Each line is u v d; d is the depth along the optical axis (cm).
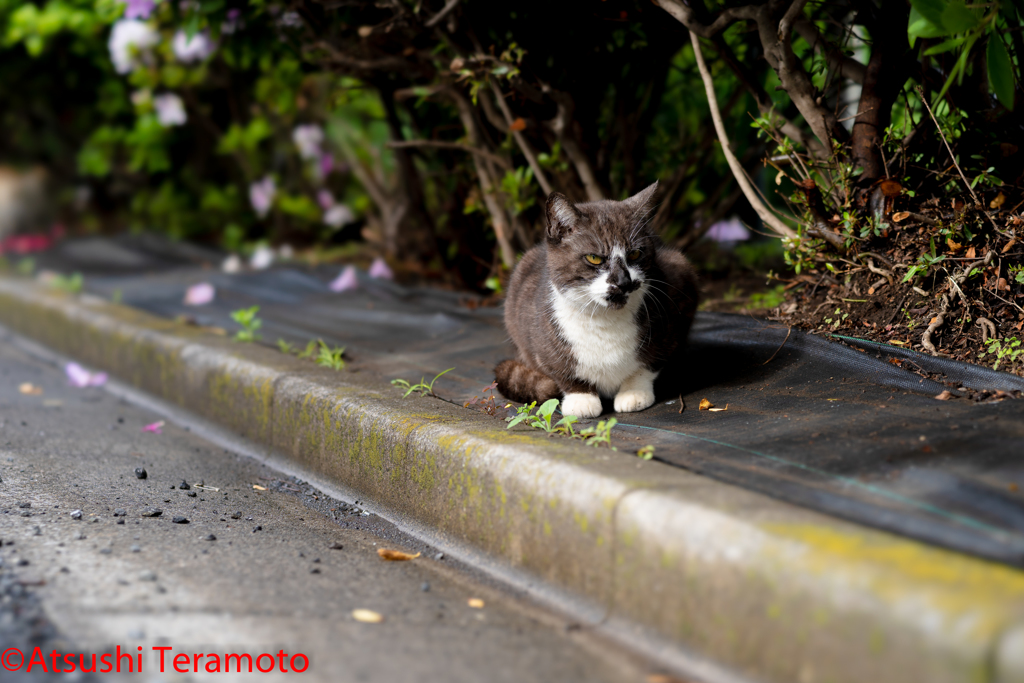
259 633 203
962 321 310
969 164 335
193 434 429
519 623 221
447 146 484
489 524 259
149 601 218
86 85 930
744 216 611
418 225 636
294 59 583
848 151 357
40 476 330
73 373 522
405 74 506
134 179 930
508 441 265
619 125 484
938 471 215
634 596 212
